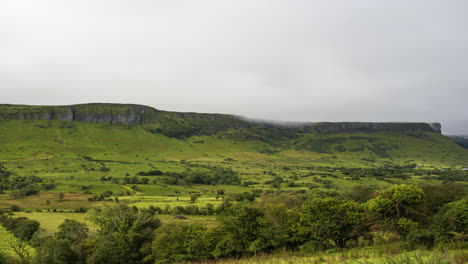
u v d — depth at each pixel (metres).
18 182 166.62
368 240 45.66
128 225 63.62
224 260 46.25
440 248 30.05
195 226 56.06
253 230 48.81
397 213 49.97
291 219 50.56
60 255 48.91
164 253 50.22
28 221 78.94
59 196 134.12
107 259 51.69
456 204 50.19
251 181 199.50
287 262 30.59
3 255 44.50
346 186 159.75
